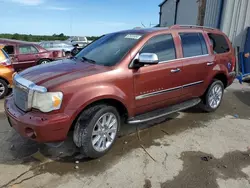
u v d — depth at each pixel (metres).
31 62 10.35
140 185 2.70
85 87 2.91
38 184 2.66
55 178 2.77
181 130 4.20
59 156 3.23
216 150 3.52
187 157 3.30
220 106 5.70
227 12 9.34
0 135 3.83
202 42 4.64
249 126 4.49
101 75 3.08
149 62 3.23
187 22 14.61
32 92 2.76
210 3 10.41
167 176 2.87
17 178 2.75
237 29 9.46
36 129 2.67
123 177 2.83
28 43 10.44
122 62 3.34
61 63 3.62
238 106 5.77
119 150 3.45
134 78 3.41
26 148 3.43
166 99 4.02
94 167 3.01
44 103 2.71
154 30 3.92
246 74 8.69
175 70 3.98
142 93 3.57
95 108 3.07
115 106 3.42
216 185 2.72
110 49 3.75
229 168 3.06
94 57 3.75
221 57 5.01
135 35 3.80
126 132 4.05
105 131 3.23
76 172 2.90
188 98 4.51
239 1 9.23
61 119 2.73
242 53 9.14
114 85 3.19
